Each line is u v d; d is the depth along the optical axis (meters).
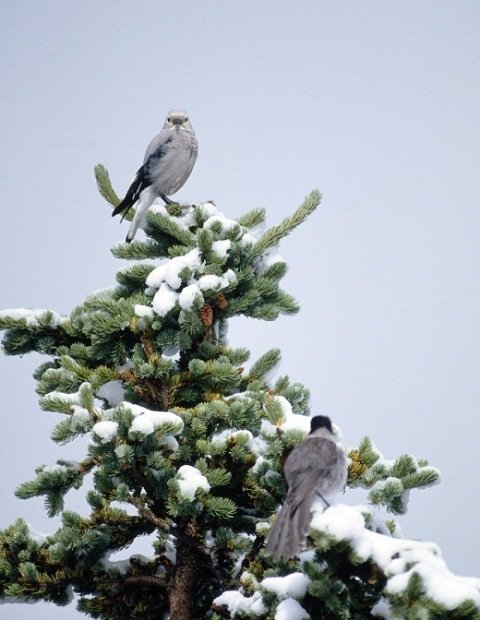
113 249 14.73
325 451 10.56
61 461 12.50
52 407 12.09
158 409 13.34
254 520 12.86
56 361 13.95
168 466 11.92
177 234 14.27
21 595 12.48
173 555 13.35
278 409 11.93
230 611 11.23
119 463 11.77
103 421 11.75
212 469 12.23
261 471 12.25
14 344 13.86
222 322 14.34
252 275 14.11
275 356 13.79
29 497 12.35
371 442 12.20
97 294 14.41
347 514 9.60
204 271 13.38
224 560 12.92
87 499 12.65
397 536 11.77
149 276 13.41
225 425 12.79
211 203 14.90
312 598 10.20
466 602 8.73
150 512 12.43
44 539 12.83
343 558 9.68
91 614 13.05
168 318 13.41
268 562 11.79
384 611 10.19
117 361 13.69
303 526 9.91
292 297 14.54
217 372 13.16
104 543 12.66
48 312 13.82
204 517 12.52
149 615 13.34
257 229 14.92
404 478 11.73
